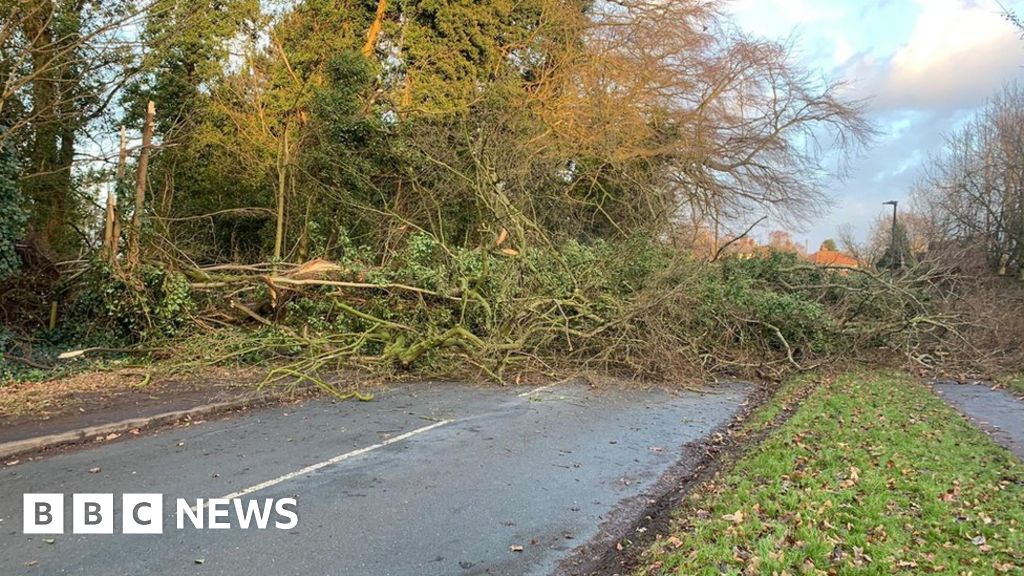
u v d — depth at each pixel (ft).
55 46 41.19
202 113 58.70
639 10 76.79
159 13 44.96
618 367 40.06
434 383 36.17
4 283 41.34
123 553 13.94
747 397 35.55
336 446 22.76
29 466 20.16
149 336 39.91
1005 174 79.25
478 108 61.67
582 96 70.33
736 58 76.33
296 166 54.90
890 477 18.81
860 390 35.81
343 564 13.56
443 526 15.71
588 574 13.41
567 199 57.52
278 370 32.96
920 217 112.27
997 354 47.67
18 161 37.83
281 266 45.83
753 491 17.66
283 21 65.16
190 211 59.00
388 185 58.44
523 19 74.08
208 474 19.43
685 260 44.60
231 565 13.44
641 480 19.84
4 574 12.91
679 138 73.72
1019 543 14.20
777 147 77.71
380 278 40.55
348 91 57.82
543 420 27.71
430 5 68.59
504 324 38.42
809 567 12.80
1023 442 24.93
